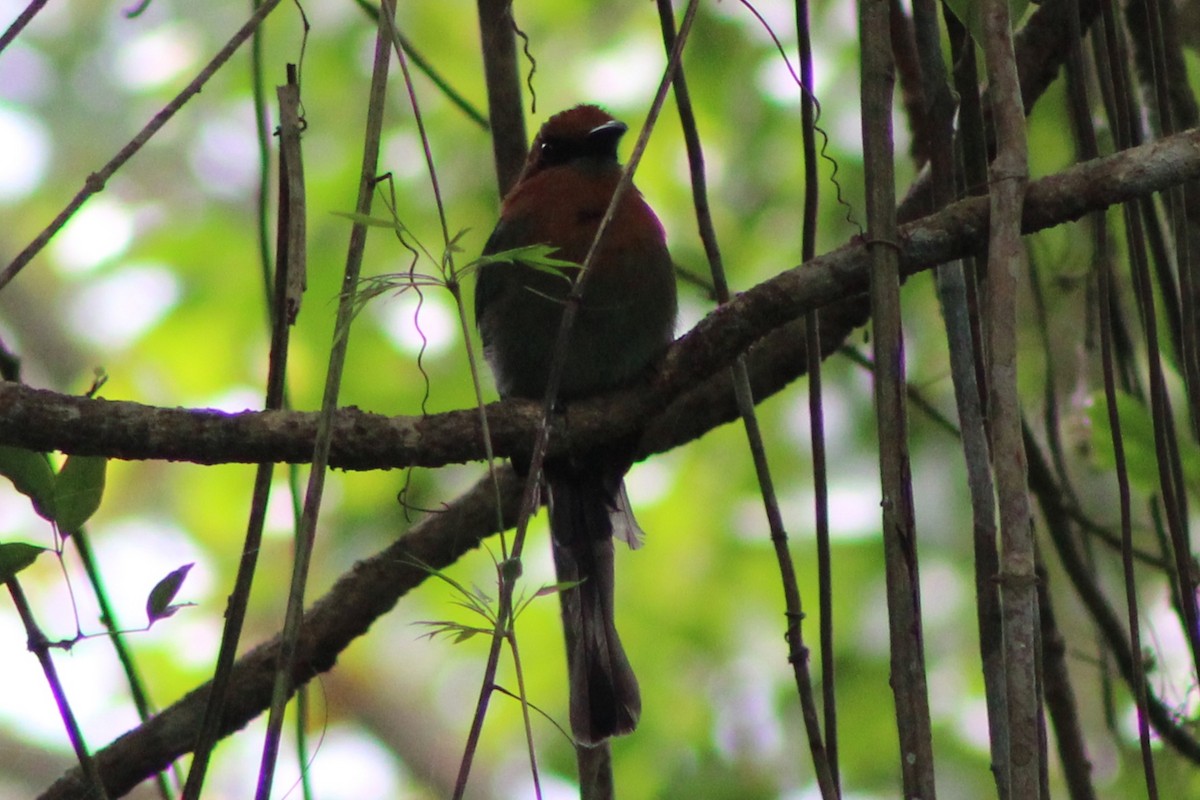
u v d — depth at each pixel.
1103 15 6.32
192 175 16.78
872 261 5.25
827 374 14.27
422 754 18.89
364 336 14.26
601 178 8.92
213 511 15.52
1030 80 7.86
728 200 14.27
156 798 17.34
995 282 4.93
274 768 4.71
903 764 4.78
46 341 19.75
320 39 15.19
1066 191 5.66
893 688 4.85
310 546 4.91
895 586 4.91
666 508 14.63
